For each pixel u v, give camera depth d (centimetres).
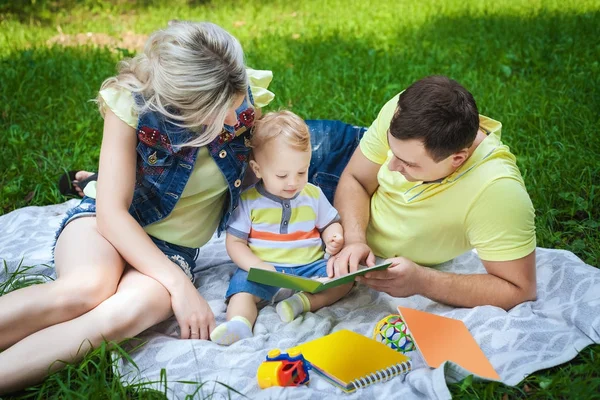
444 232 296
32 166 445
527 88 561
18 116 521
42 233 373
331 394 240
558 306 291
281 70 636
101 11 958
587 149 439
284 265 307
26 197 427
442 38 746
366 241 324
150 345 271
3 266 339
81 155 464
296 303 296
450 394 235
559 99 519
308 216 312
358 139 355
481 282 286
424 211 295
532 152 450
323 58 681
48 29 849
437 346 262
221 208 314
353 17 908
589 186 394
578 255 346
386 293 307
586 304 283
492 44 690
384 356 257
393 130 267
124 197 282
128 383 249
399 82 591
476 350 263
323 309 303
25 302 255
